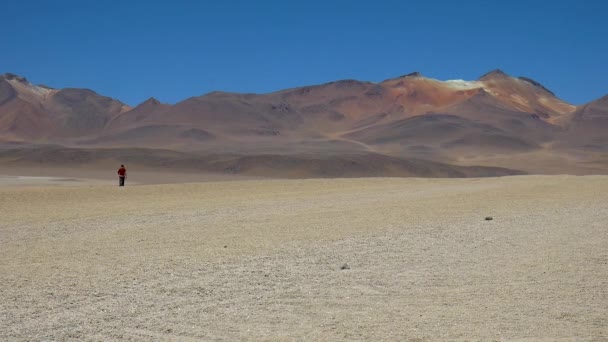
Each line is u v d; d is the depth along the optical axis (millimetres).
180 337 8633
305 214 23516
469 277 12273
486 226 19625
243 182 41281
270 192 35312
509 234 17906
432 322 9305
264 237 17344
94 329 8930
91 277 12109
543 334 8766
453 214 23000
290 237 17312
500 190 34625
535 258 14211
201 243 16312
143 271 12672
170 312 9773
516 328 9016
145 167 185250
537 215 22578
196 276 12219
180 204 28297
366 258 14180
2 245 16344
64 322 9234
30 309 9898
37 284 11531
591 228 19172
